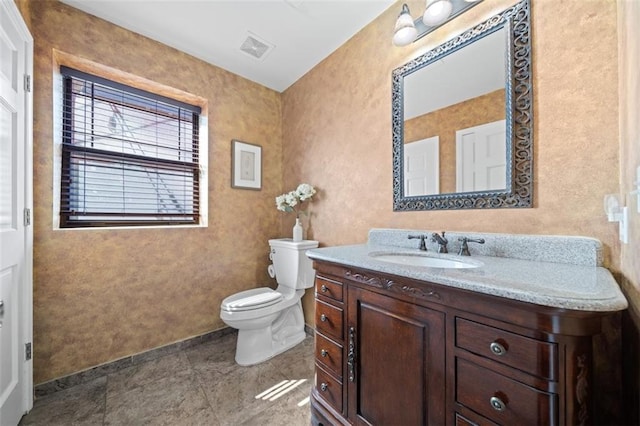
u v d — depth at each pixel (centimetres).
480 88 124
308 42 196
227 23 176
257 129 250
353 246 156
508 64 113
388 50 165
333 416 119
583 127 97
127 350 177
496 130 119
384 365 100
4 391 116
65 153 168
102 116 183
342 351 117
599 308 56
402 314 94
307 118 233
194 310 208
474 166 127
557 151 103
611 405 89
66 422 129
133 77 184
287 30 183
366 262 105
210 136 220
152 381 162
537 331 64
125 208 191
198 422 130
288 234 254
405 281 92
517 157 112
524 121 110
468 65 129
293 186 250
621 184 86
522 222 112
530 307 64
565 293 62
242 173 238
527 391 65
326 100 212
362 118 182
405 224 156
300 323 218
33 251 145
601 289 65
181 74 204
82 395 148
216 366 178
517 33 112
